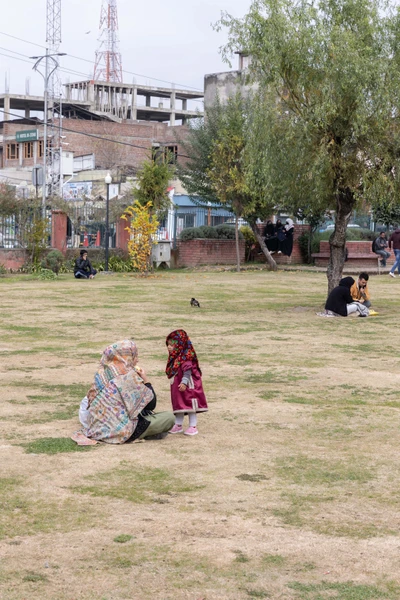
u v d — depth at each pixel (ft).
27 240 112.68
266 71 60.29
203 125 135.23
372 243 125.49
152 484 21.29
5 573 15.71
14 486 20.89
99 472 22.26
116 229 126.72
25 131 256.93
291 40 58.90
